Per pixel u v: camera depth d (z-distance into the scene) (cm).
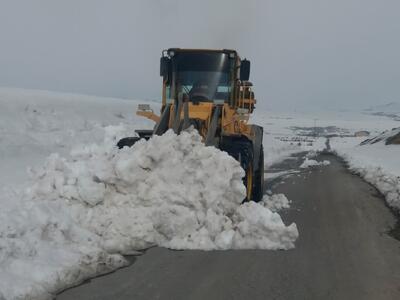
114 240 585
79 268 490
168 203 632
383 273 534
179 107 847
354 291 473
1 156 1359
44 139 1809
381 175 1596
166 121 886
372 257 601
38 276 454
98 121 2656
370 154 3488
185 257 569
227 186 662
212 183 657
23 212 550
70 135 2003
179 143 677
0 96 2434
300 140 9888
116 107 3712
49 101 2833
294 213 907
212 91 947
